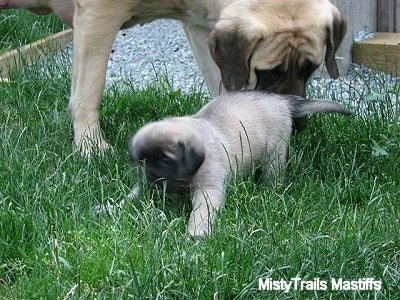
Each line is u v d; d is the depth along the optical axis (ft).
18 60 23.52
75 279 12.30
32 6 19.61
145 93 20.39
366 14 25.72
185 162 13.84
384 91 20.17
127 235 13.29
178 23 29.50
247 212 14.06
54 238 13.43
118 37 28.50
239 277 12.07
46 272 12.41
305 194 14.92
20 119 18.84
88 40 17.49
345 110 16.24
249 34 16.08
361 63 24.93
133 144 14.20
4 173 15.03
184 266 12.17
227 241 13.00
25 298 11.79
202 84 21.29
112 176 15.56
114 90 20.45
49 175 15.23
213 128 15.06
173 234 13.17
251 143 15.56
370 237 13.21
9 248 13.12
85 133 17.63
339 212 14.03
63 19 19.30
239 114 15.60
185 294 11.64
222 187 14.52
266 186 15.66
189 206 14.70
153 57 26.55
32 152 16.19
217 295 11.71
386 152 16.22
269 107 15.96
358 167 16.25
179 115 19.08
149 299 11.51
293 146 16.92
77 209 14.03
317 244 12.79
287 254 12.52
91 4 17.33
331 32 16.83
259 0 16.39
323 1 16.99
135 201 14.46
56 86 20.95
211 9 17.24
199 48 18.43
